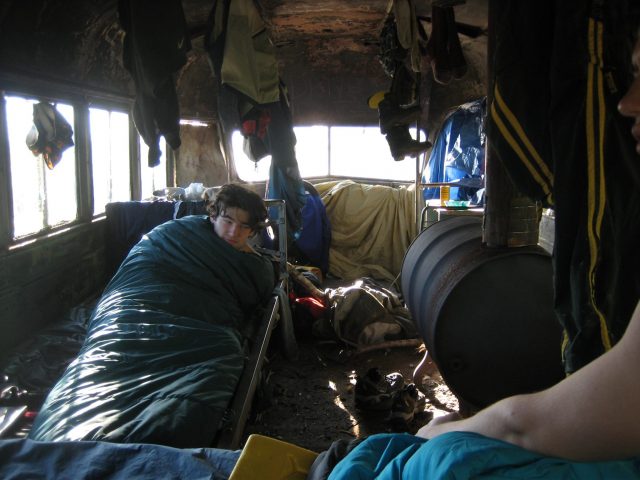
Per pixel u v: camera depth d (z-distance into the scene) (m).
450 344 2.38
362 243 6.61
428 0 4.60
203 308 2.75
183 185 6.73
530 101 1.55
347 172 7.64
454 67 3.74
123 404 1.84
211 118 6.80
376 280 6.16
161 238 3.09
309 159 7.56
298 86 7.19
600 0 1.29
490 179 2.35
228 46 3.13
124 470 1.38
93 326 2.53
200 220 3.26
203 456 1.45
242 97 3.17
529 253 2.32
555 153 1.39
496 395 2.42
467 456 0.74
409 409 3.02
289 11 5.15
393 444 0.99
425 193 6.46
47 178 3.82
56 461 1.41
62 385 2.00
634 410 0.62
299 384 3.61
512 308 2.32
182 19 2.94
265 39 3.28
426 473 0.78
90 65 4.34
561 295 1.42
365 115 7.36
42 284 3.65
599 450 0.66
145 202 4.54
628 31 1.22
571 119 1.34
